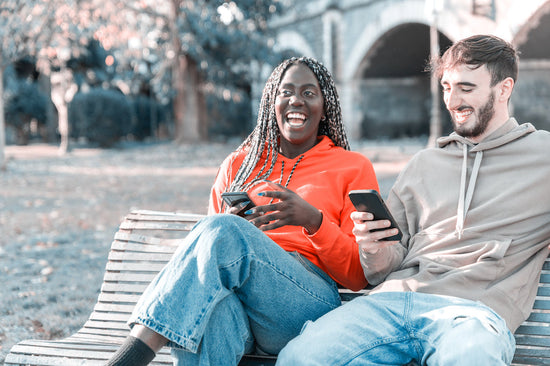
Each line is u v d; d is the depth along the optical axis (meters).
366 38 26.23
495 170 2.28
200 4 24.12
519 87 21.27
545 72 21.17
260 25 25.20
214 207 2.81
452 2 19.91
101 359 2.17
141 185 12.60
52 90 35.25
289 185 2.65
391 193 2.58
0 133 16.11
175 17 24.55
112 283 2.70
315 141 2.84
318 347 2.02
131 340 1.91
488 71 2.23
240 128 36.44
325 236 2.28
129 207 9.26
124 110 28.80
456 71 2.27
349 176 2.63
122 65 26.73
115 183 13.01
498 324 1.95
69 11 17.00
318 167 2.67
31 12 15.16
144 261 2.71
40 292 4.73
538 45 20.08
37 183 13.10
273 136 2.76
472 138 2.35
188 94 26.55
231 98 34.28
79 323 3.99
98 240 6.78
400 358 2.06
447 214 2.35
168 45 25.72
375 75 32.72
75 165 18.69
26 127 34.44
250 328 2.28
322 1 27.83
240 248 2.07
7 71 31.02
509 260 2.19
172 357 2.10
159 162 19.41
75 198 10.48
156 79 28.72
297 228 2.52
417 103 34.06
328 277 2.48
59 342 2.35
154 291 1.96
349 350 2.01
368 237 2.13
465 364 1.79
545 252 2.27
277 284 2.16
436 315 2.01
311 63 2.73
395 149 21.03
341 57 27.98
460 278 2.18
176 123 27.52
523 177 2.24
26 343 2.30
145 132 37.78
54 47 18.28
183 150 23.17
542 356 2.19
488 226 2.23
